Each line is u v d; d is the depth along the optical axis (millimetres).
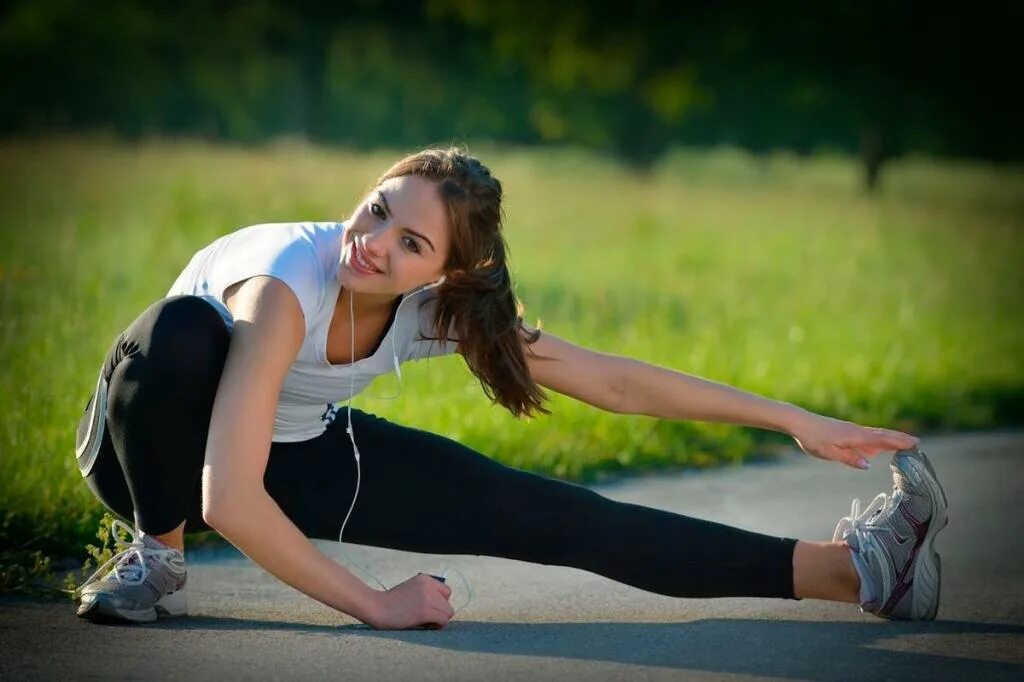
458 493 5551
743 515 8289
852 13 67375
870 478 9508
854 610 5930
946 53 67062
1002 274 24812
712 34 69938
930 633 5488
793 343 14969
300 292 5141
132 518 5625
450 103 91625
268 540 5039
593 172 56156
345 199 25828
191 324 5176
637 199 36156
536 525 5555
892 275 23734
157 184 28312
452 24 84188
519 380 5586
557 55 72688
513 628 5512
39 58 82250
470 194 5129
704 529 5621
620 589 6395
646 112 75500
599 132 80438
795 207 37969
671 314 16625
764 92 72375
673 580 5586
